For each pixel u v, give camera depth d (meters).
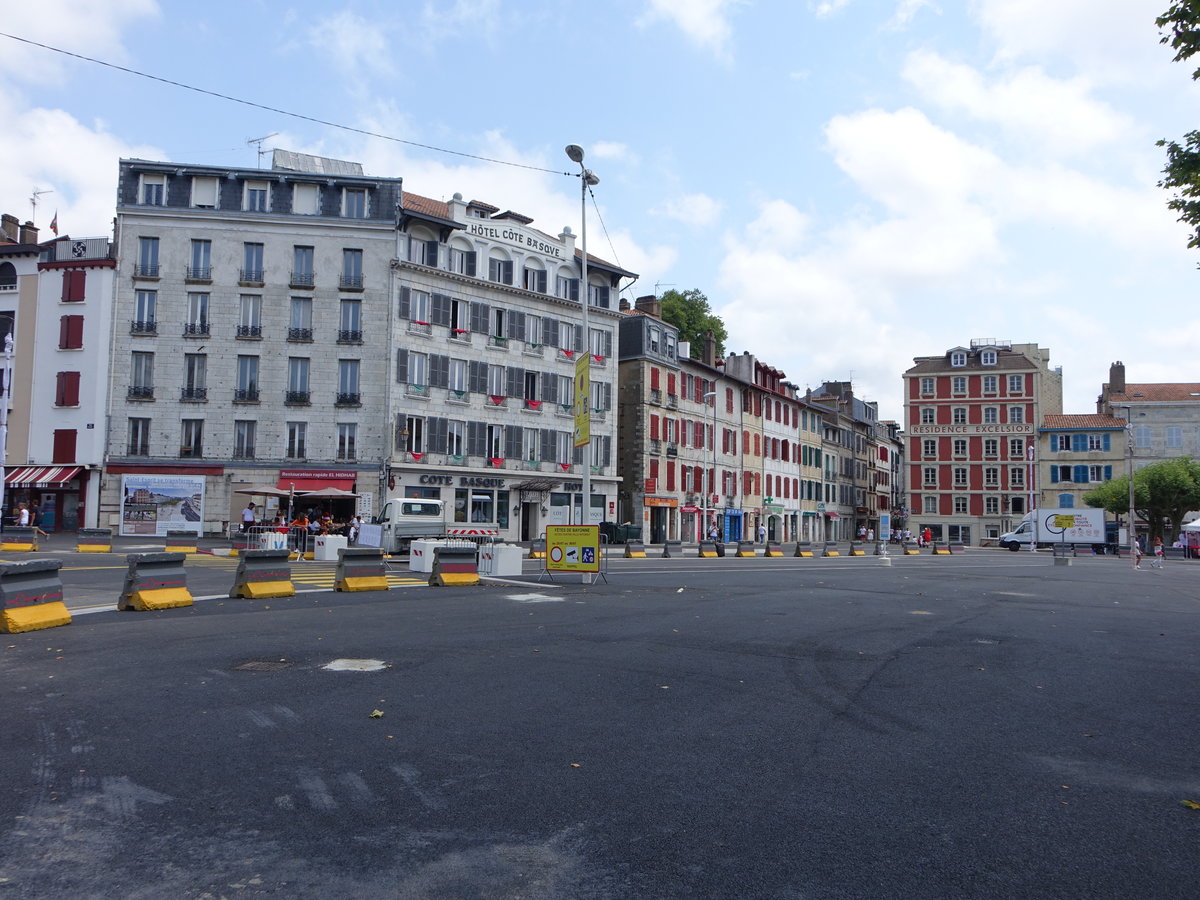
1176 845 4.26
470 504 47.25
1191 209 9.76
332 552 28.62
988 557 48.09
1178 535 65.62
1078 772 5.45
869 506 103.75
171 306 43.31
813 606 14.95
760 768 5.42
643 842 4.19
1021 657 9.88
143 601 12.51
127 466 42.31
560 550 19.59
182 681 7.59
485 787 4.96
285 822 4.38
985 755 5.80
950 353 83.94
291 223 44.19
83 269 43.38
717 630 11.48
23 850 3.99
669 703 7.13
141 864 3.86
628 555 38.34
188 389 43.06
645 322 57.66
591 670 8.44
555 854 4.04
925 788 5.08
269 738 5.86
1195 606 17.23
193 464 42.59
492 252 49.78
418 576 21.19
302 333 43.94
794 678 8.31
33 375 43.31
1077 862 4.04
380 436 44.00
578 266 53.84
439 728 6.20
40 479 41.66
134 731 5.98
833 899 3.61
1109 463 78.62
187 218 43.59
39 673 7.89
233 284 43.66
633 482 56.56
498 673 8.20
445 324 46.91
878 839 4.28
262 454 43.28
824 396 97.75
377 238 44.88
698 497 62.25
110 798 4.68
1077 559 47.94
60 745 5.63
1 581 10.16
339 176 44.66
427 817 4.47
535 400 50.97
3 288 44.16
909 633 11.72
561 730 6.22
